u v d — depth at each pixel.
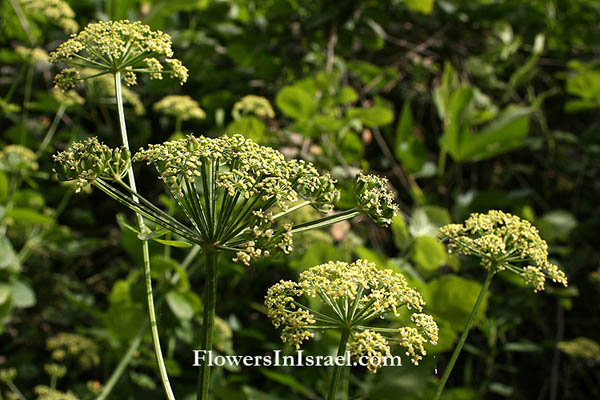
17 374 3.38
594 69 4.52
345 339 1.10
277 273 3.49
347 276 1.09
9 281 3.09
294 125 3.18
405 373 2.52
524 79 4.68
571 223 3.87
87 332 3.06
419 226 2.83
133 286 2.87
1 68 4.27
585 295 4.18
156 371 3.20
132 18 4.00
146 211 1.12
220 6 4.08
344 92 3.45
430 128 4.62
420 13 4.64
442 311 2.64
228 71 3.97
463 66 4.71
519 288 3.68
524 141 4.16
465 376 3.54
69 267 4.02
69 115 4.23
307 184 1.13
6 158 3.23
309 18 3.86
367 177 1.18
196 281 3.51
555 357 3.96
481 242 1.29
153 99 4.02
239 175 1.09
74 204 4.14
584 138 4.54
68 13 2.79
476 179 4.58
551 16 4.93
